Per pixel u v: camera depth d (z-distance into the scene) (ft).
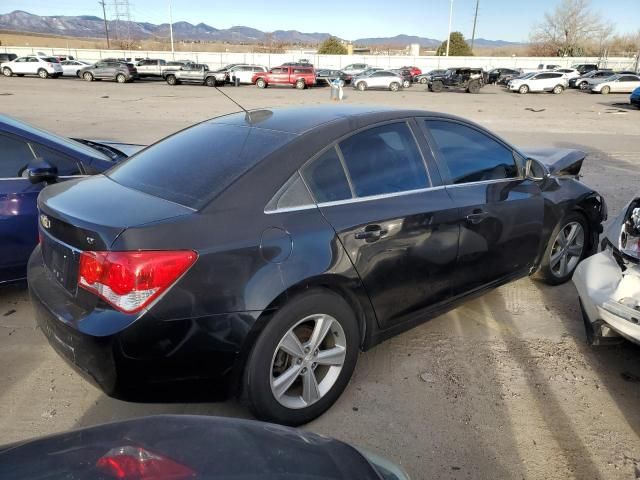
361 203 9.38
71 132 44.19
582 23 246.27
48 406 9.58
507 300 14.23
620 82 120.98
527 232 12.71
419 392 10.07
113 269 7.26
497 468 8.18
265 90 116.37
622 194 25.76
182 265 7.38
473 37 249.55
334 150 9.38
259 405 8.34
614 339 10.50
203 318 7.55
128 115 58.23
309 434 5.66
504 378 10.57
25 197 12.49
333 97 87.76
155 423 5.33
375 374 10.65
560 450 8.59
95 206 8.31
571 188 14.29
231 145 9.57
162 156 10.12
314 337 8.82
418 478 7.95
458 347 11.75
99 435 5.04
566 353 11.57
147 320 7.27
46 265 9.02
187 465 4.53
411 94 111.45
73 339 7.67
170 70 124.47
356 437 8.83
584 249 15.46
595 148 41.19
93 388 10.14
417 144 10.73
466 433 8.96
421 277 10.34
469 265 11.34
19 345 11.59
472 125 12.07
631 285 9.93
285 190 8.57
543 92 124.57
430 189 10.57
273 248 8.11
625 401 9.92
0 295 14.06
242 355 7.95
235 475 4.47
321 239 8.61
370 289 9.42
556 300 14.26
